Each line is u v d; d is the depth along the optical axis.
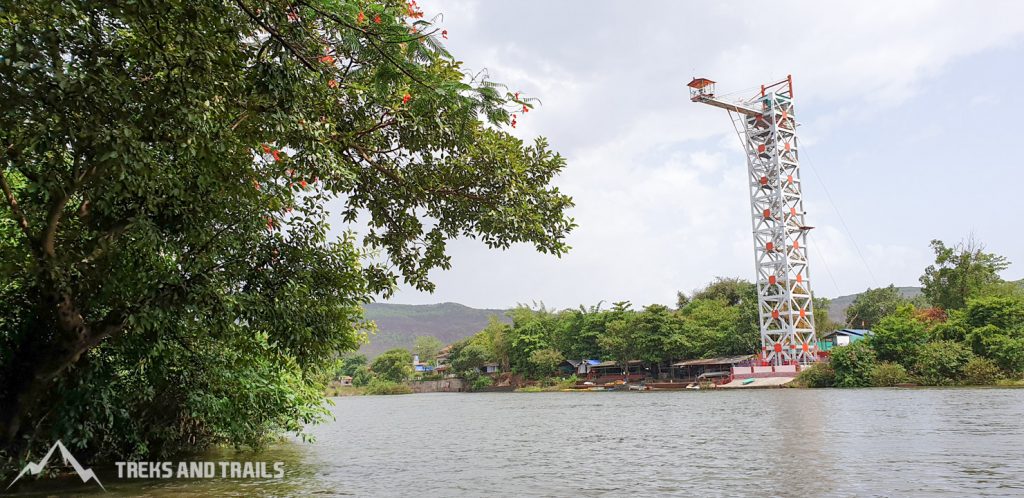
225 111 7.63
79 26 6.78
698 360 73.88
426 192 10.28
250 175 9.02
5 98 6.30
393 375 127.06
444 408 50.66
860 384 54.34
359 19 6.22
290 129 7.84
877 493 10.51
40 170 8.05
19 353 9.19
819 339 75.44
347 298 11.56
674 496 10.87
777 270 69.19
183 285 8.80
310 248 11.12
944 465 13.12
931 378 50.41
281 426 16.22
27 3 6.27
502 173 10.02
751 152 72.12
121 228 8.55
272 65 6.98
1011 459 13.70
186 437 15.61
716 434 21.20
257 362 13.52
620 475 13.38
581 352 90.00
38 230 9.00
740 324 74.75
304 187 10.26
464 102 6.48
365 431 27.72
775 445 17.45
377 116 9.98
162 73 7.24
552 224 10.55
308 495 11.19
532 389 89.75
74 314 8.84
